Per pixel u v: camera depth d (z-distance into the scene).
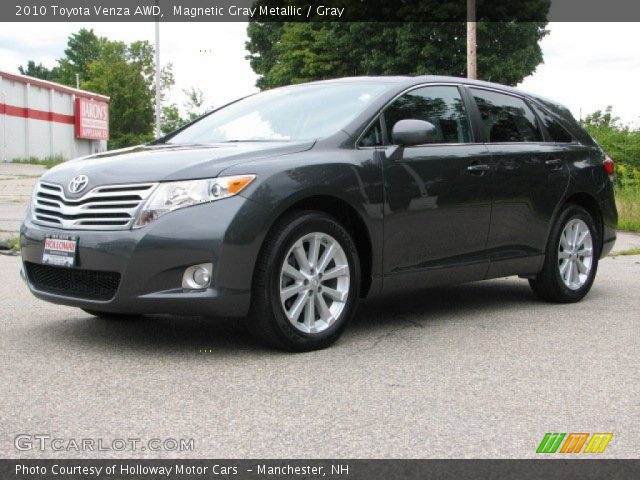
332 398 3.49
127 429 3.05
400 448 2.87
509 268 5.64
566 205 6.11
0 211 13.02
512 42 34.06
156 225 4.04
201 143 4.95
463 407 3.37
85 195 4.24
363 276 4.79
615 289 6.90
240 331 4.89
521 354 4.37
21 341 4.55
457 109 5.45
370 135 4.80
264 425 3.11
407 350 4.45
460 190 5.17
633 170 17.70
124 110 80.00
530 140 5.94
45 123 41.97
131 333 4.80
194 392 3.55
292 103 5.30
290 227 4.25
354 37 35.75
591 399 3.51
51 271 4.45
